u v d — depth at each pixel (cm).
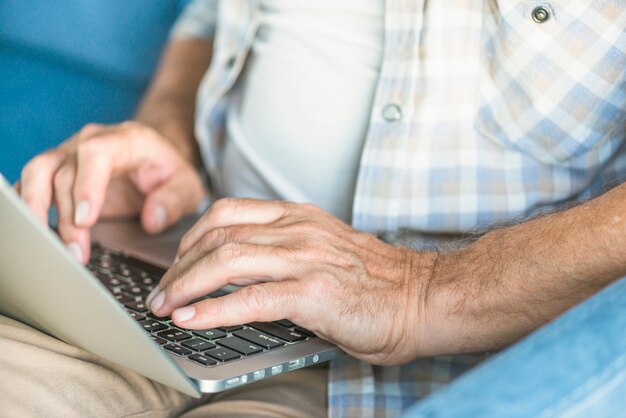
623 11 93
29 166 112
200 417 85
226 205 93
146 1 192
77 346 80
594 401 52
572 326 56
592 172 101
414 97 104
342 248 88
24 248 65
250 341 83
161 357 68
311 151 118
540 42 96
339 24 115
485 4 101
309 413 90
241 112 130
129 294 96
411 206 105
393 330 83
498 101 101
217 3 157
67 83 191
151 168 128
